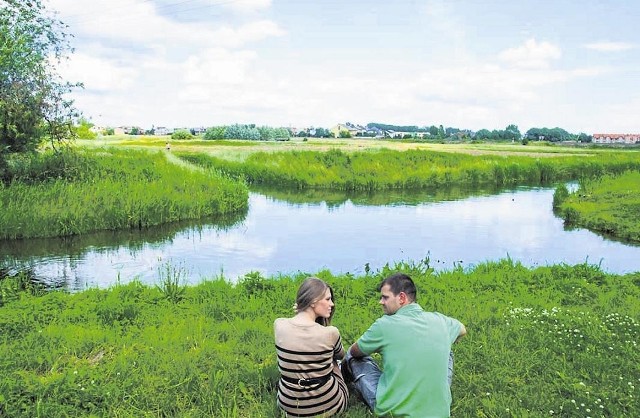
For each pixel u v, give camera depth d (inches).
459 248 661.9
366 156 1704.0
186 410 198.1
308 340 175.6
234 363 232.5
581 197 1047.0
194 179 994.7
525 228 812.0
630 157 2059.5
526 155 2176.4
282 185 1417.3
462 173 1574.8
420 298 354.9
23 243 647.8
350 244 676.7
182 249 637.3
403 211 981.8
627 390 212.1
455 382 219.9
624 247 681.6
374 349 184.1
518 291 388.5
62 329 283.9
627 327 290.8
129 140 2989.7
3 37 831.1
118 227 747.4
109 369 223.1
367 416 182.7
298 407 176.2
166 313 327.6
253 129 4037.9
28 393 202.2
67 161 935.7
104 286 471.2
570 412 199.5
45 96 871.1
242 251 631.8
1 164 853.8
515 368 234.5
